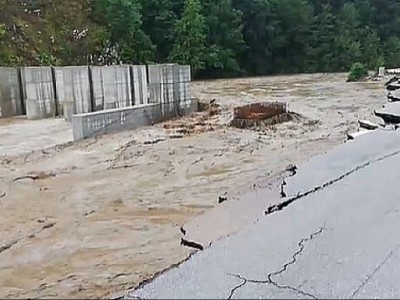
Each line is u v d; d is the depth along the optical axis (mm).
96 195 6492
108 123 10992
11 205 6078
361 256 1649
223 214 2291
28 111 13438
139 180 7227
